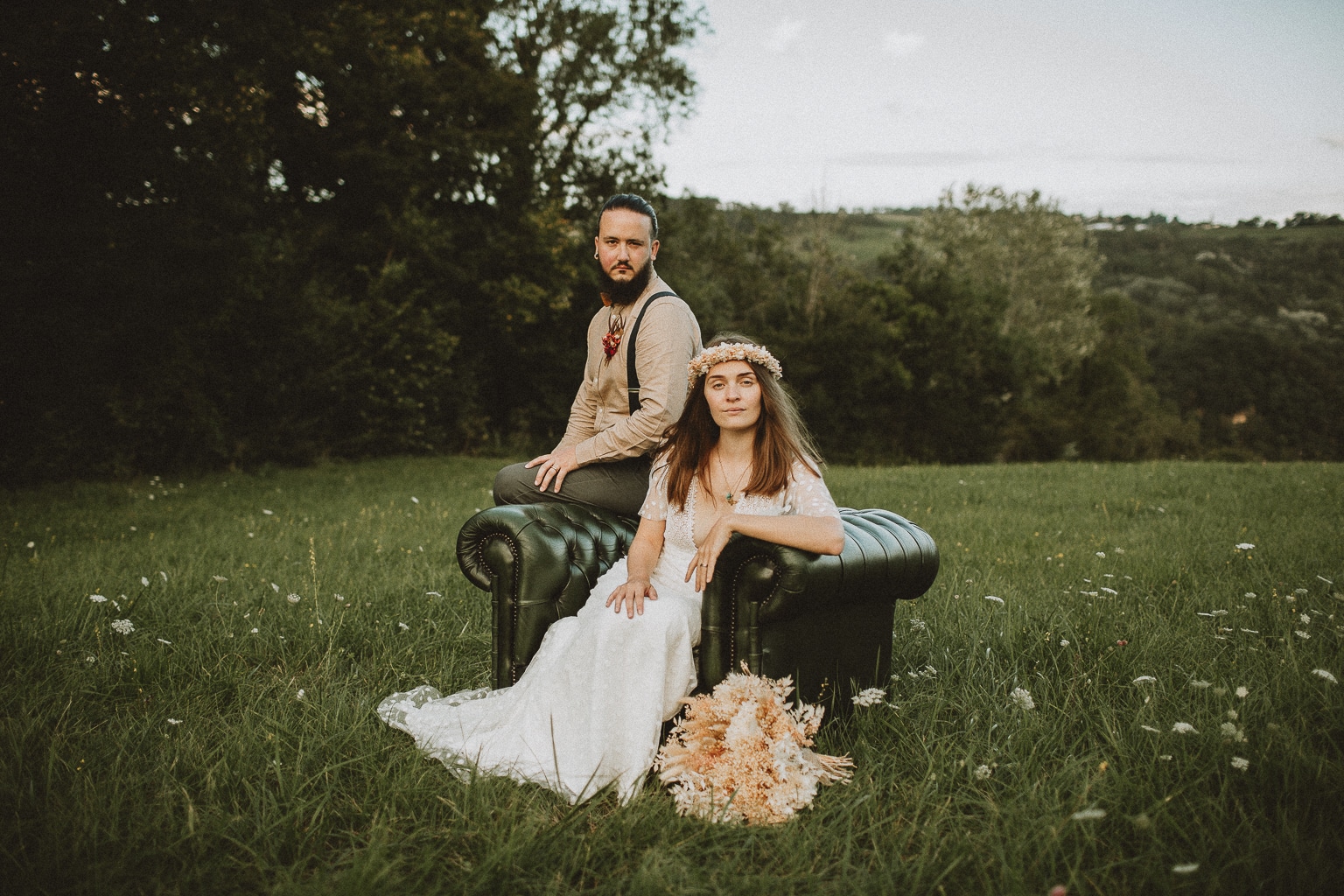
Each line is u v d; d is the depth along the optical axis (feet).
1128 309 165.17
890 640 9.96
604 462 11.21
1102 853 6.72
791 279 91.86
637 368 11.03
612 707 8.15
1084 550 18.58
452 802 7.30
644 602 8.49
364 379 50.39
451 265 56.80
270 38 44.11
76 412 35.47
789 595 8.07
